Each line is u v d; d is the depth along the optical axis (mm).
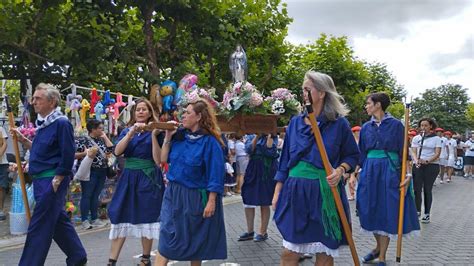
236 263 5453
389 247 6301
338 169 3455
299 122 3656
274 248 6215
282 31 15461
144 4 11562
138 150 4797
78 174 7316
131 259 5648
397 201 5176
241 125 5777
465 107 58250
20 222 7023
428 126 8820
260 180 6551
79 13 10820
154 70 12023
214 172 3898
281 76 16188
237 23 13211
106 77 12352
